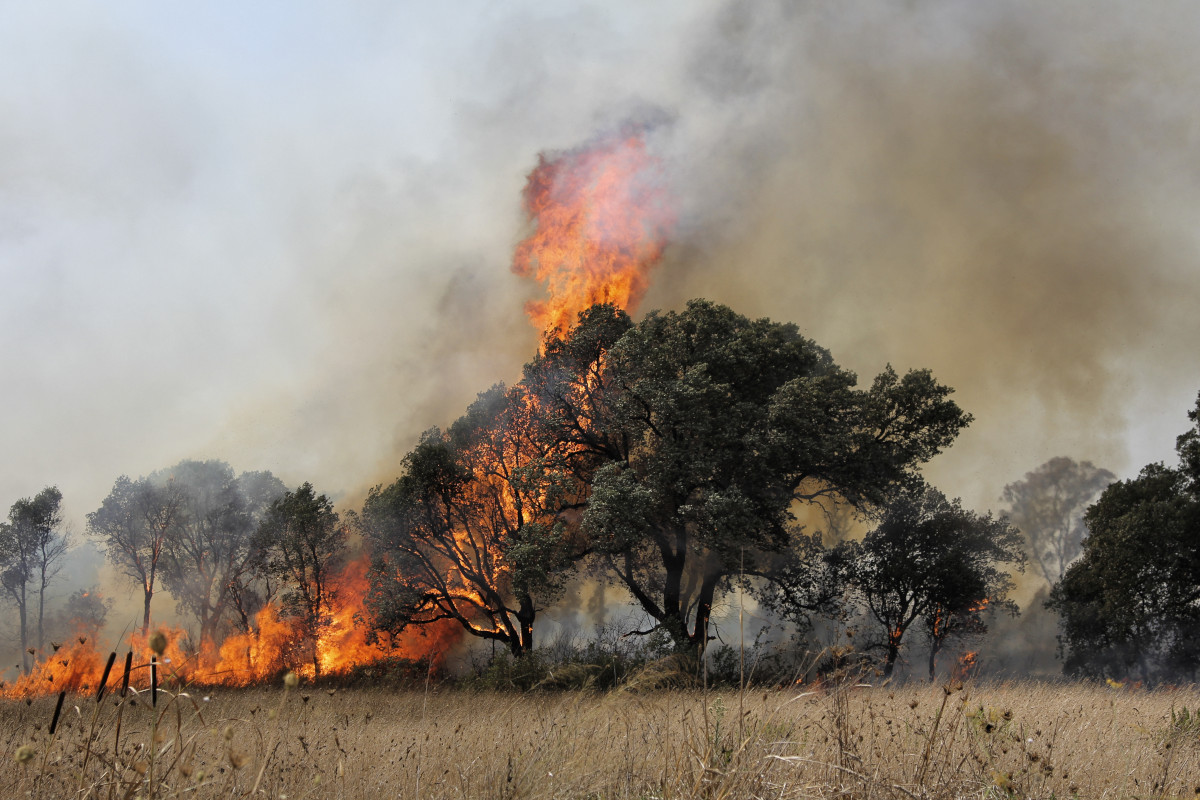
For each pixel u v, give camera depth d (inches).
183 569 1795.0
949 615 1221.7
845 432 1071.6
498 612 1187.3
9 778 207.5
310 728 328.8
